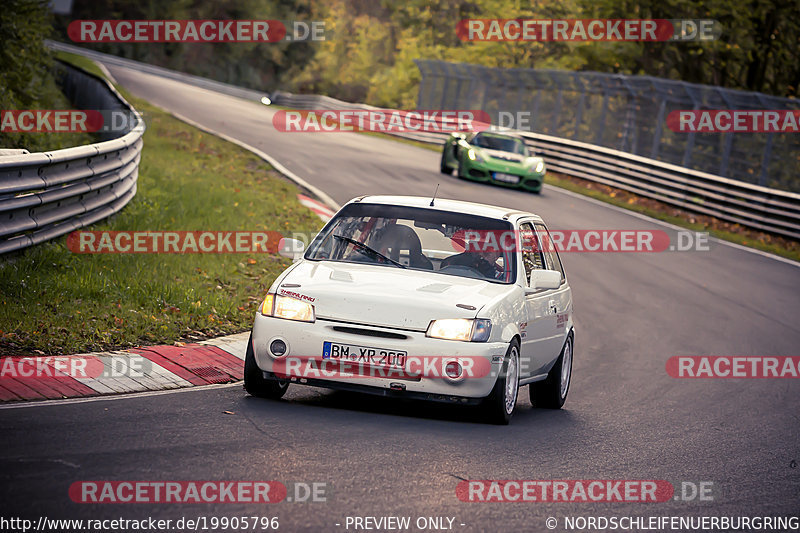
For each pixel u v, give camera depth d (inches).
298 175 2859.3
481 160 3139.8
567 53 6501.0
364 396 988.6
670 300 1921.8
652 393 1191.6
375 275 917.2
